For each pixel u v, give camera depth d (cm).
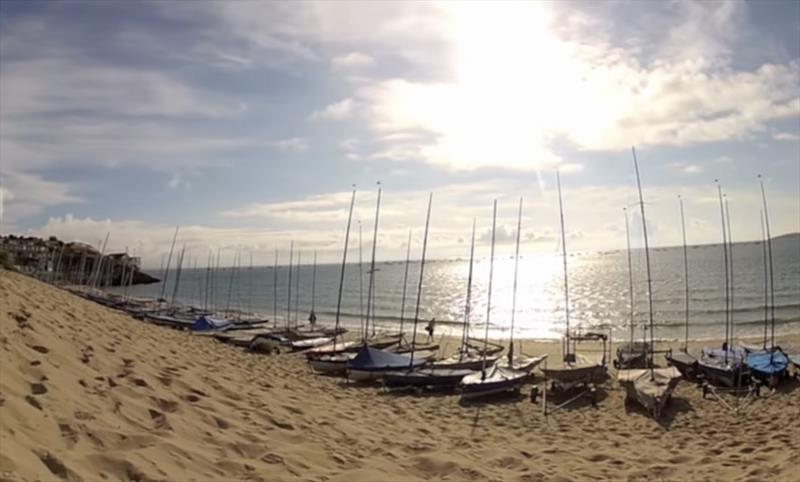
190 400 859
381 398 1883
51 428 566
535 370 2411
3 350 723
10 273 1920
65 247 10494
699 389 2072
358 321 5675
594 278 10512
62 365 779
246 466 648
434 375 2155
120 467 535
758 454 1079
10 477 427
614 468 969
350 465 758
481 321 5497
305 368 2562
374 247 3850
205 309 6362
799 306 4988
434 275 14750
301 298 8731
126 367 920
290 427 891
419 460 838
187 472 579
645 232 3002
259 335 3597
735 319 4616
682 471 937
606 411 1747
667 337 4125
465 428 1395
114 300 5991
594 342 3784
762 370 2177
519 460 955
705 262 11862
